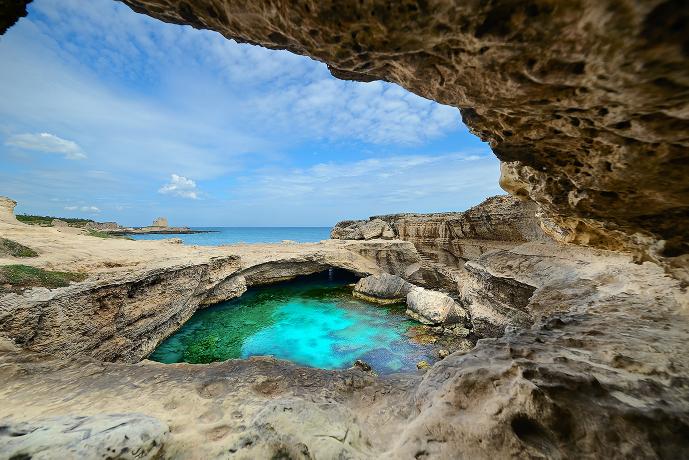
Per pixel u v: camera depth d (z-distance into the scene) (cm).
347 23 246
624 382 425
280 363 669
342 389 570
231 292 2412
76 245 1720
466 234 2477
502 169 876
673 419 348
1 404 500
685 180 320
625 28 184
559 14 195
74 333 1098
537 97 281
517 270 1278
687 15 166
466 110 395
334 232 4259
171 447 393
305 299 2523
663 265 611
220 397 522
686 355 480
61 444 331
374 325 1939
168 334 1697
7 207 2309
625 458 326
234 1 273
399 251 3033
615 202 443
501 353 563
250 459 365
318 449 378
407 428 430
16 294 997
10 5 327
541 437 366
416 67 288
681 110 229
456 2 203
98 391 541
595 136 317
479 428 384
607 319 668
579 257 1145
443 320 1891
